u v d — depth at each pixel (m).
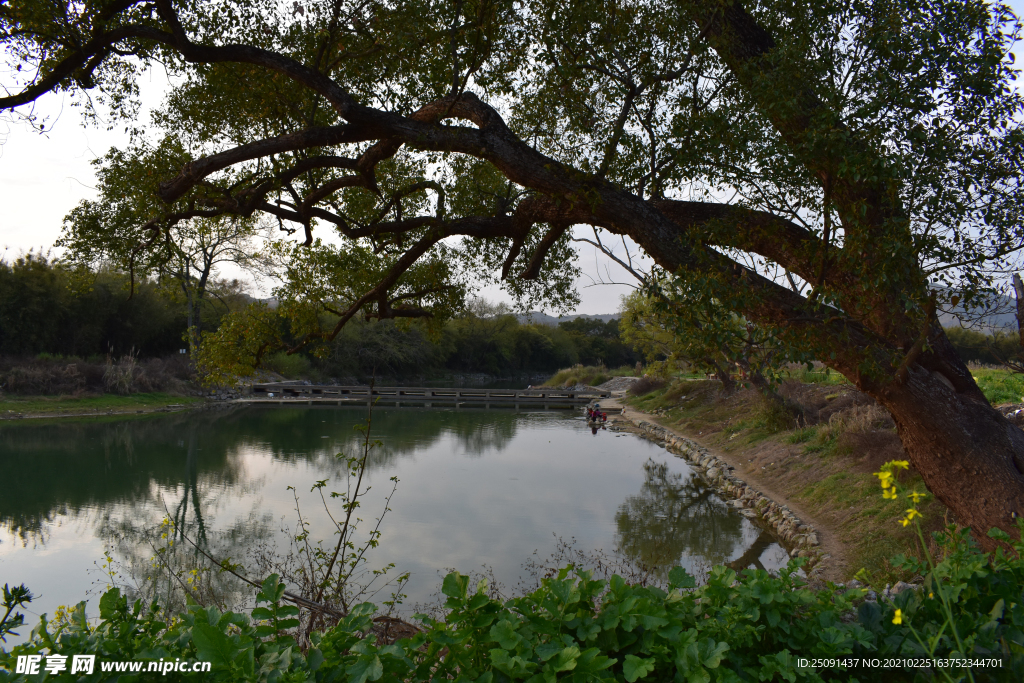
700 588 3.07
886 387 5.23
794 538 10.12
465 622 2.62
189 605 2.65
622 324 30.17
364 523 11.41
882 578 6.73
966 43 5.00
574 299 9.42
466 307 9.63
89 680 2.24
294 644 2.59
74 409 28.94
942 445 5.17
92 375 32.50
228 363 8.02
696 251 5.07
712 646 2.48
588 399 42.06
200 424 27.55
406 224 7.24
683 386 32.28
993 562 3.38
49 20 5.85
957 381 5.51
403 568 8.80
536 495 14.16
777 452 15.64
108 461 18.03
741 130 5.28
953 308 4.80
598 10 6.11
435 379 67.94
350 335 53.75
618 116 6.71
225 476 15.95
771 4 5.88
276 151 6.00
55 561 9.16
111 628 2.60
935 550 6.42
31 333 31.69
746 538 10.89
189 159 7.20
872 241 4.49
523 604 2.70
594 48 6.36
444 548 9.89
